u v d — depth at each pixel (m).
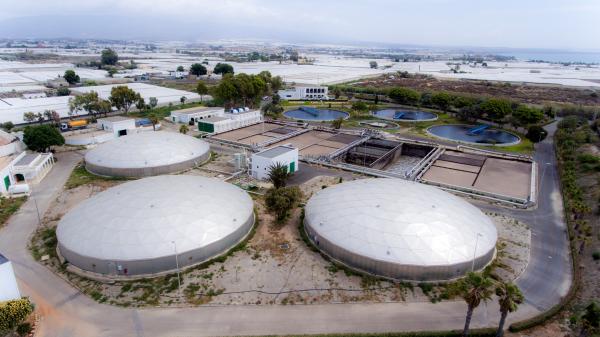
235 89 124.94
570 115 121.19
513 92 185.75
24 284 38.75
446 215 43.53
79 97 112.75
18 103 134.12
